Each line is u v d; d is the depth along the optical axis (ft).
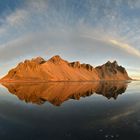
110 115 80.33
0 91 214.90
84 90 210.79
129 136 54.24
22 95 163.84
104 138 53.36
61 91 195.93
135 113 82.69
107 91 196.75
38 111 91.97
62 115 82.23
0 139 54.08
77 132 58.70
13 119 76.59
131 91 195.31
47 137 55.01
